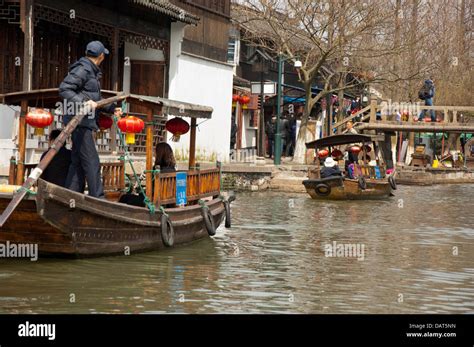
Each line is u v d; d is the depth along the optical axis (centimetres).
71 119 1179
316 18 3569
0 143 1777
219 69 3238
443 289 1199
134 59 2734
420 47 4147
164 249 1421
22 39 2184
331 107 4794
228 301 1062
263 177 2994
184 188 1500
